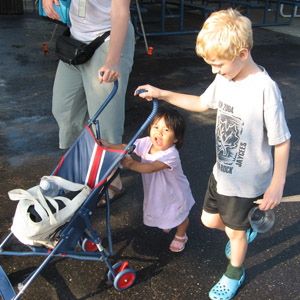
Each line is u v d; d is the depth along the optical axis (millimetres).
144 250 2854
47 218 2113
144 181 2666
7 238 2424
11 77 6453
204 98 2354
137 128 4816
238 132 2135
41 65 7172
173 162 2520
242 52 1925
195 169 3938
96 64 2850
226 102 2158
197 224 3139
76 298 2445
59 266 2678
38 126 4785
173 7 14477
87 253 2383
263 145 2145
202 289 2539
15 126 4758
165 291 2510
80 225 2301
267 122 2037
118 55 2549
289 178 3799
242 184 2215
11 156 4074
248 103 2055
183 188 2680
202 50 1954
